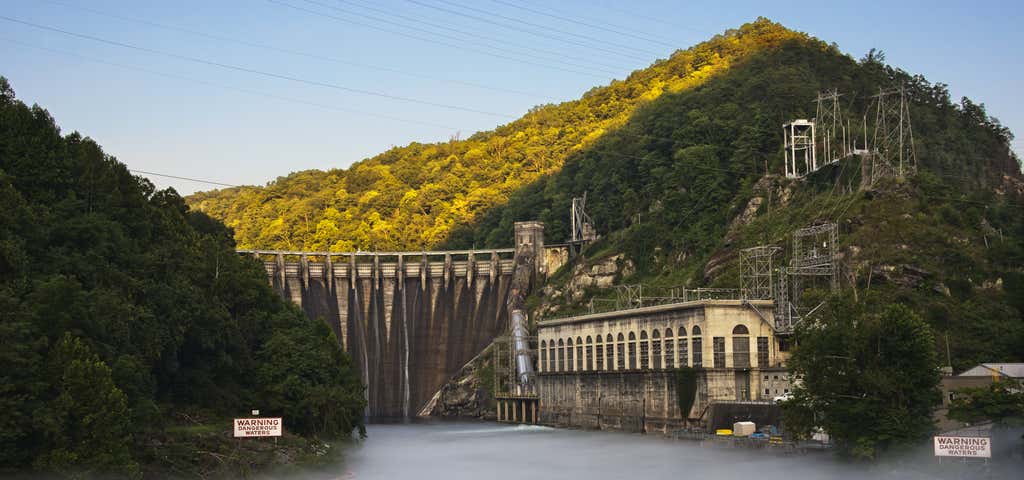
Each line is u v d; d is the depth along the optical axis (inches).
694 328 7126.0
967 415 4894.2
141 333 5236.2
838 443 5290.4
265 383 6348.4
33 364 4352.9
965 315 6865.2
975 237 7652.6
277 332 6712.6
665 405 7421.3
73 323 4630.9
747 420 6515.8
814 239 7770.7
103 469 4271.7
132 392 4788.4
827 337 5206.7
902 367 5039.4
